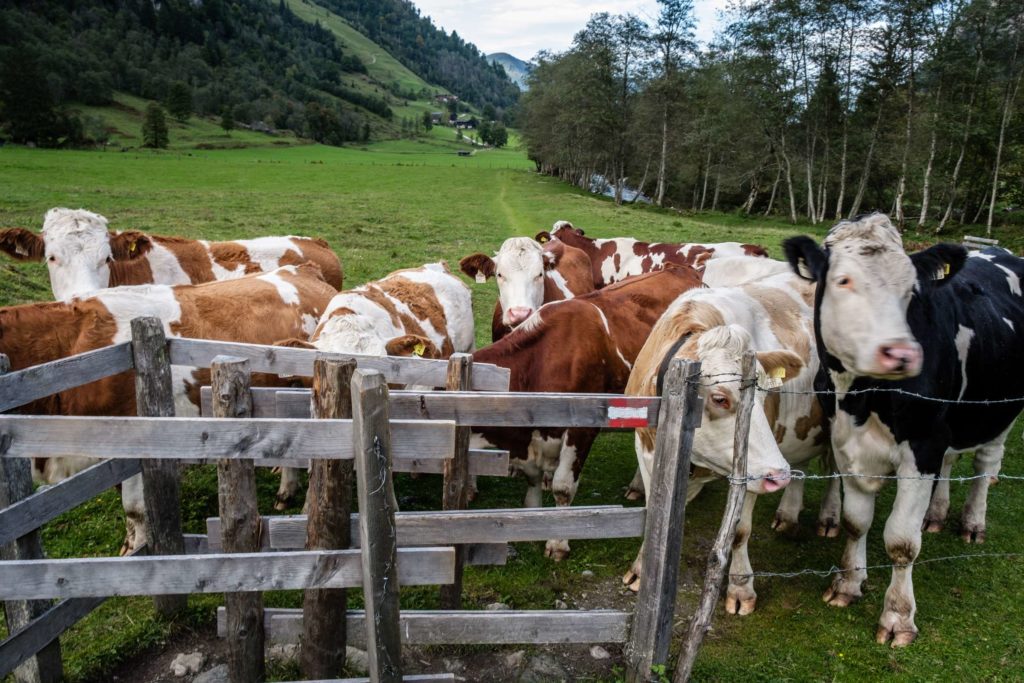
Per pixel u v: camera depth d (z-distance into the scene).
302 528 3.56
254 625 3.51
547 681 3.91
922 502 4.23
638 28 54.94
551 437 5.19
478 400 3.41
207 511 5.62
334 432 3.00
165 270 7.75
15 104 70.00
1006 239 31.72
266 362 3.94
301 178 48.72
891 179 47.16
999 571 5.25
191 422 2.96
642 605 3.63
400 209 30.59
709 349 3.87
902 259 3.72
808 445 5.18
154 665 3.93
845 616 4.64
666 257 11.06
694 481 4.76
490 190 46.03
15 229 6.86
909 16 37.41
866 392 4.11
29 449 3.04
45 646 3.52
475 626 3.66
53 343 4.53
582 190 57.56
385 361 4.07
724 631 4.46
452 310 7.20
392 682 3.19
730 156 53.00
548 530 3.50
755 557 5.38
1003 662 4.21
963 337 4.48
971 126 36.38
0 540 3.14
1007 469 7.11
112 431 2.98
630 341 5.75
